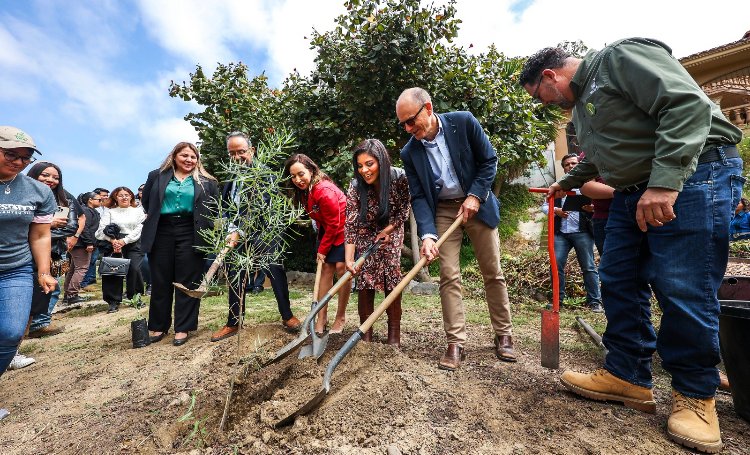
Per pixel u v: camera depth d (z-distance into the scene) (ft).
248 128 23.21
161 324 11.59
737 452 5.13
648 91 5.19
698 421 5.21
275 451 5.14
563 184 8.08
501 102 20.08
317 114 22.21
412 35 18.74
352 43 19.39
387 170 9.29
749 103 33.71
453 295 8.62
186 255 11.16
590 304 15.52
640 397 6.23
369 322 7.08
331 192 10.43
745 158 29.32
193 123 23.59
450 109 19.74
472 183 8.55
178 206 11.11
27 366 10.40
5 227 7.59
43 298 12.85
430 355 9.43
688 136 4.82
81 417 6.98
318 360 8.29
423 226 8.41
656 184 4.91
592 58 6.06
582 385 6.62
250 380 7.59
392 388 6.53
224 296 18.34
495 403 6.35
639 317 6.38
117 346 11.39
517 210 32.83
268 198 8.48
